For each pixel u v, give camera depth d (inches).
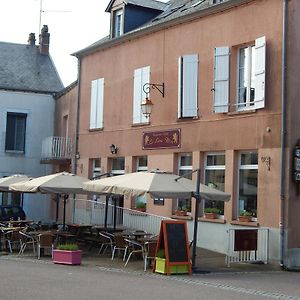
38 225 710.5
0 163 1102.4
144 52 807.7
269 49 617.0
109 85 884.6
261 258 592.4
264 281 482.0
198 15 708.7
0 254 624.1
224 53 671.1
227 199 539.5
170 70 754.2
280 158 595.2
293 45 600.1
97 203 852.6
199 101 703.7
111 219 831.7
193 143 707.4
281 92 601.0
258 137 621.6
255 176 634.2
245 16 649.6
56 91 1143.0
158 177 534.6
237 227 635.5
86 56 954.7
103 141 887.7
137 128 810.2
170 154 741.9
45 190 631.2
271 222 597.9
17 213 949.2
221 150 669.9
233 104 663.8
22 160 1120.8
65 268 517.3
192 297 382.3
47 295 366.6
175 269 500.7
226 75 667.4
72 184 646.5
